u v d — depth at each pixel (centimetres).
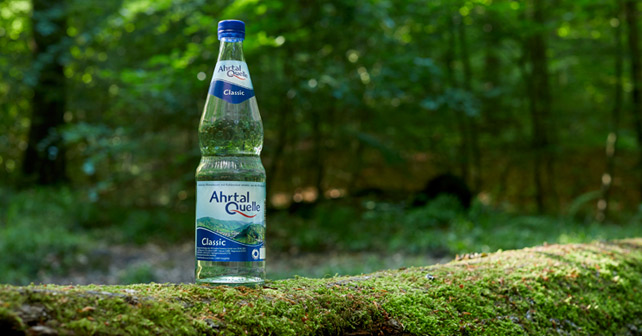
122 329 101
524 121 1245
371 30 852
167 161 1008
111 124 1066
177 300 116
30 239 736
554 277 182
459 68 1273
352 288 146
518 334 153
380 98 947
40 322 94
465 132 1162
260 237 131
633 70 1030
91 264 696
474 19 1017
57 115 1192
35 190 1073
